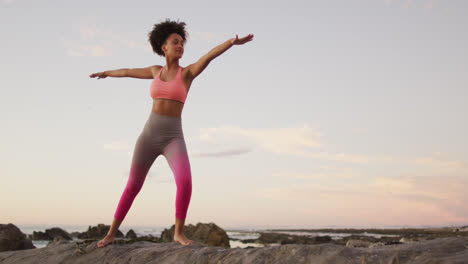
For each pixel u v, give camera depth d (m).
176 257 3.11
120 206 3.91
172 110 3.88
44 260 3.77
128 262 3.32
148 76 4.29
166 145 3.88
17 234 8.77
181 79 3.88
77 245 3.93
